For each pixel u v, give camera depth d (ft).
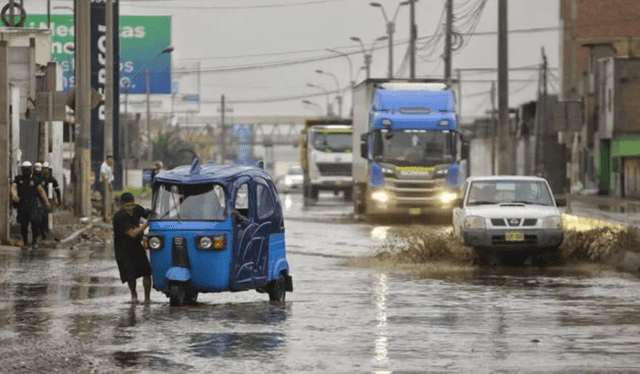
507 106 295.69
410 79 303.48
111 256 185.06
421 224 295.69
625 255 164.55
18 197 204.03
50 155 329.93
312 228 272.10
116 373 77.77
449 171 288.92
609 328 100.07
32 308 116.06
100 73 451.12
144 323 103.86
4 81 203.41
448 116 288.92
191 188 117.70
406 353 86.17
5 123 204.23
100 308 116.06
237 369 79.10
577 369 78.69
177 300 116.88
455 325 102.53
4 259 178.81
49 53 362.33
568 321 105.09
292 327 101.14
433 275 153.89
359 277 151.43
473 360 82.79
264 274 120.57
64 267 164.96
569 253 172.45
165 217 117.39
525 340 92.84
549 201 176.65
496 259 171.83
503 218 166.30
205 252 115.44
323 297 127.03
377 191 288.71
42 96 253.85
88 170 283.18
